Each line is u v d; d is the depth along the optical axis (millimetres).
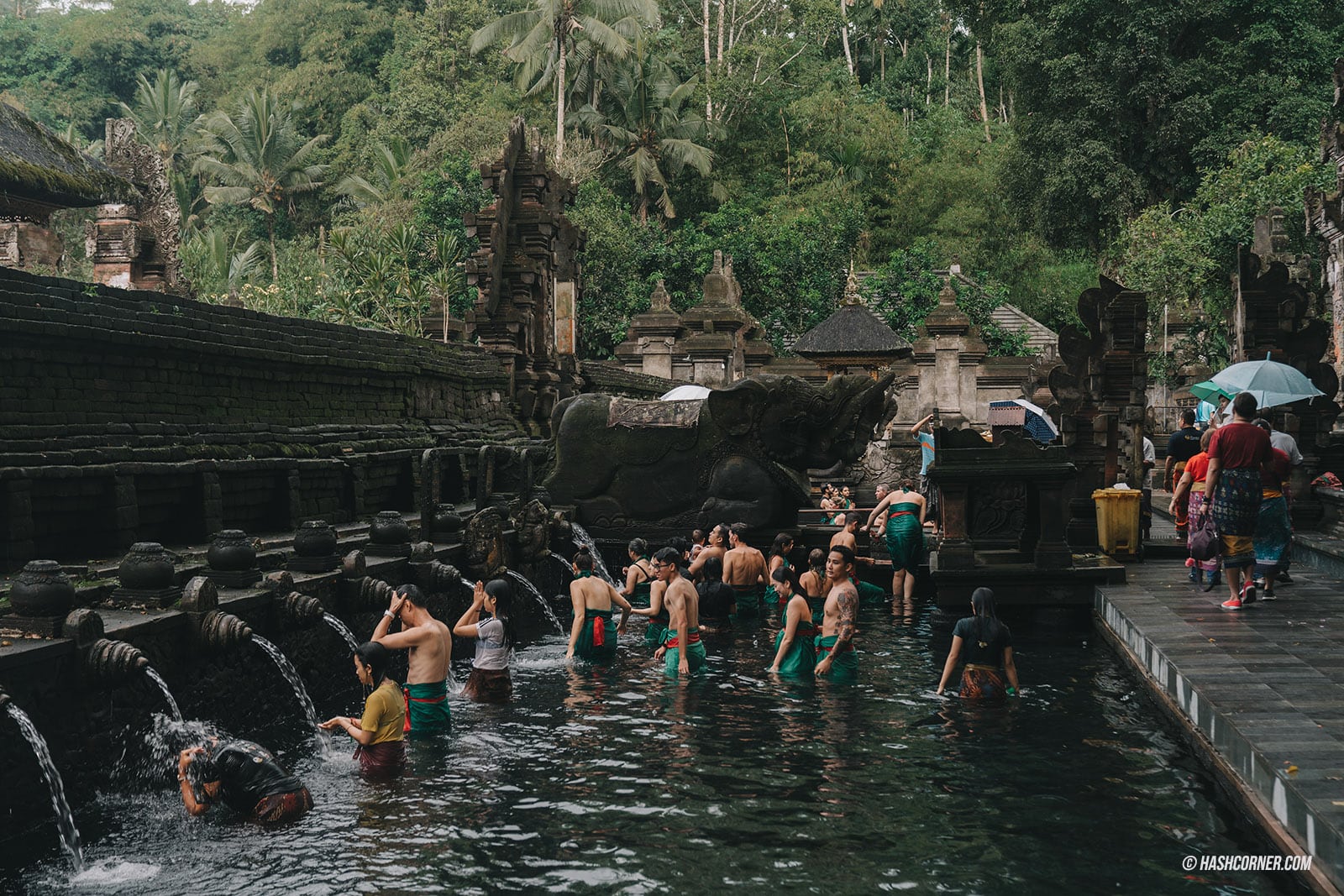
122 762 6781
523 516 13977
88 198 20375
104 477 9367
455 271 34500
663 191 51656
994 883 5438
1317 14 38375
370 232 38719
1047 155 39094
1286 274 15094
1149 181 38781
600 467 16328
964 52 70938
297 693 8742
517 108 52219
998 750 7703
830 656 10094
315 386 13625
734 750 7848
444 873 5691
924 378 28672
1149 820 6246
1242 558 9898
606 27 45188
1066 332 15602
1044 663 10398
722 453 15969
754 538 15727
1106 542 13797
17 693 5961
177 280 24547
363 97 63344
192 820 6488
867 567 15359
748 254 39781
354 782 7211
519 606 13742
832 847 5973
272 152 55094
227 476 11078
